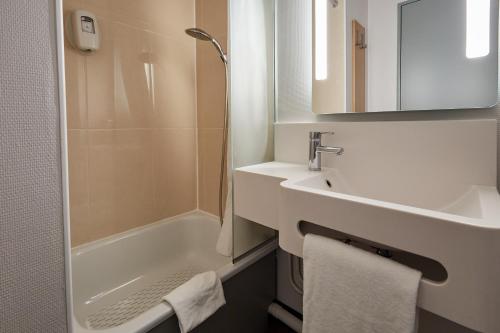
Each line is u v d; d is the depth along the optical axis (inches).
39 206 22.8
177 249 70.5
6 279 21.3
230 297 47.9
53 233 23.7
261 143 55.1
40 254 23.0
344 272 27.3
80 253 54.2
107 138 58.5
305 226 37.9
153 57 64.6
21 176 21.7
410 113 40.8
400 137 39.8
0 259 21.0
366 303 25.9
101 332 33.5
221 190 65.5
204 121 72.6
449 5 36.2
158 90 66.2
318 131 49.3
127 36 59.7
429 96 38.3
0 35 20.1
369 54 43.5
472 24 34.7
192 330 40.5
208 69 69.7
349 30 45.8
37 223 22.7
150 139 65.7
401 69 40.4
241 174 47.4
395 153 40.3
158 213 68.7
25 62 21.4
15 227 21.6
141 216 65.6
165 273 65.7
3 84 20.4
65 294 24.8
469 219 21.6
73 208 55.1
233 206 49.3
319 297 29.4
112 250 59.0
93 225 58.0
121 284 60.3
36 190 22.5
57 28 23.0
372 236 26.0
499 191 34.5
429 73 38.1
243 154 51.4
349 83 46.3
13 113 21.0
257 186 44.8
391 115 42.6
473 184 34.5
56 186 23.7
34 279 22.8
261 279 55.1
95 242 58.2
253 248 53.6
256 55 53.1
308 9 51.6
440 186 36.7
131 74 61.1
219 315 45.6
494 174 33.2
